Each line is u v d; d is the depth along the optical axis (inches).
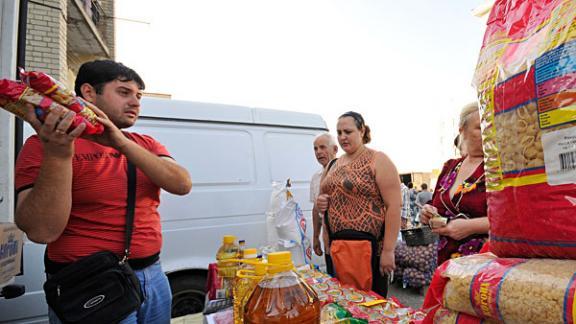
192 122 121.1
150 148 58.6
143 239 52.0
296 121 144.5
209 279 72.9
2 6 58.4
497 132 26.7
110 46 320.8
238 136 128.7
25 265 87.2
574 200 20.3
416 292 152.5
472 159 56.2
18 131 63.1
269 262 35.6
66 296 41.2
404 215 272.8
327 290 56.6
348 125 78.5
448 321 28.2
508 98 25.2
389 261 70.7
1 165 57.0
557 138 21.0
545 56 22.0
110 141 42.6
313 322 33.8
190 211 112.6
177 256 108.0
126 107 51.9
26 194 40.9
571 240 20.7
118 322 43.3
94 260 42.9
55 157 35.9
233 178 122.9
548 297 20.0
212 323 52.3
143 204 52.9
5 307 84.7
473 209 52.2
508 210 25.5
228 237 73.3
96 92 50.3
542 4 24.4
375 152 76.2
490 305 23.3
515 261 24.6
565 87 20.5
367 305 48.9
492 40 29.2
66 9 202.5
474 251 50.3
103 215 47.7
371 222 72.0
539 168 22.3
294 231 105.9
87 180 46.3
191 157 117.1
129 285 45.2
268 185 129.1
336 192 77.1
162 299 55.3
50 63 184.7
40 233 39.0
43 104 31.8
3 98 30.7
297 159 139.3
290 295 33.4
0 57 58.0
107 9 323.3
